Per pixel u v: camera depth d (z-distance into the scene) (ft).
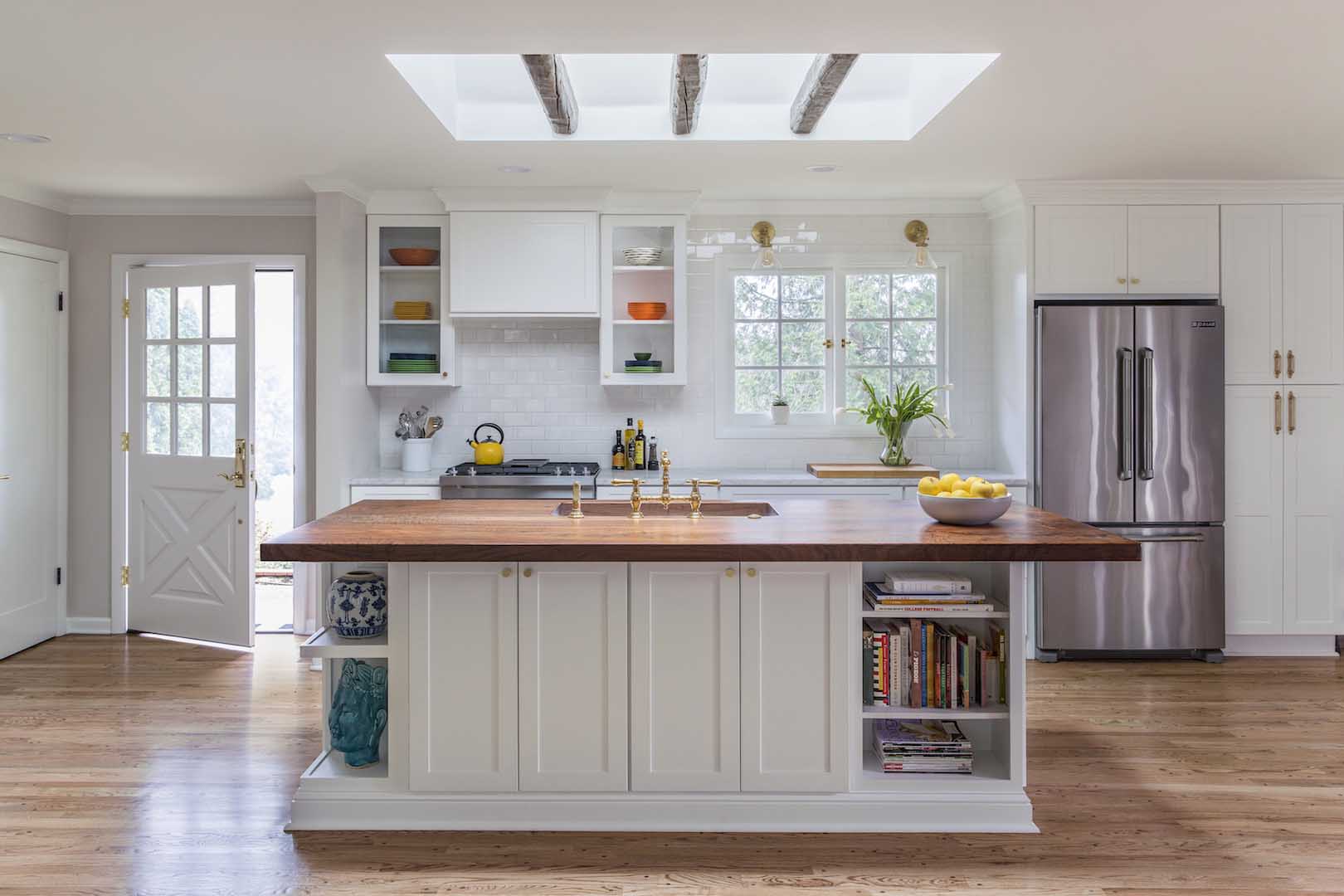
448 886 8.43
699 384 18.06
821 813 9.54
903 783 9.57
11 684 14.39
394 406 18.11
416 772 9.50
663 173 15.15
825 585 9.43
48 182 15.61
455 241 16.53
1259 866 8.79
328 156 13.87
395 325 17.29
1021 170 15.03
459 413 18.16
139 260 17.44
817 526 10.01
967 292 17.94
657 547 8.80
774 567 9.40
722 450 18.13
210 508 16.72
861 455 18.12
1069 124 12.36
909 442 18.02
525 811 9.54
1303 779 10.84
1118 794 10.43
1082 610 15.71
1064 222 16.06
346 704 9.85
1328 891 8.33
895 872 8.70
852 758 9.53
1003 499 9.88
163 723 12.62
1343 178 15.60
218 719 12.80
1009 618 9.58
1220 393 15.71
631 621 9.42
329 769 9.84
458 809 9.53
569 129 12.53
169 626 17.29
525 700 9.46
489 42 9.39
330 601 10.07
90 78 10.39
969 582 9.73
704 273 17.97
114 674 14.92
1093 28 9.13
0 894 8.20
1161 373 15.66
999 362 17.49
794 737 9.49
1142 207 16.05
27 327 16.37
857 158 14.21
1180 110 11.76
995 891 8.34
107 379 17.52
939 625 10.37
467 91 12.92
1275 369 16.01
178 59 9.81
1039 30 9.16
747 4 8.51
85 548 17.63
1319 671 15.30
